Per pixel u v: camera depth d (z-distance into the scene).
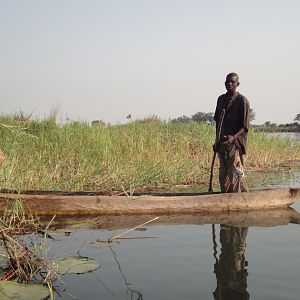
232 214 6.52
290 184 9.59
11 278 3.62
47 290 3.31
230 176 6.97
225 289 3.38
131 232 5.29
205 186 9.26
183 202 6.57
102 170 9.09
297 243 4.78
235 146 6.88
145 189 8.77
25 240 4.76
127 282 3.52
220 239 4.95
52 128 11.23
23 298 3.14
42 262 3.80
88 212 6.34
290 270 3.85
